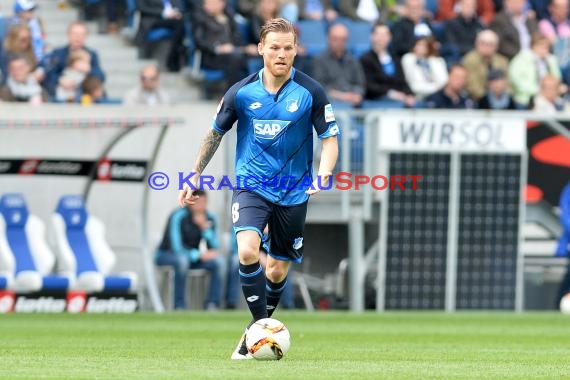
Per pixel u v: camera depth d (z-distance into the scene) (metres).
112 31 75.38
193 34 70.94
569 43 79.50
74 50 66.44
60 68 66.25
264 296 28.20
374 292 64.94
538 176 63.25
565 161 63.38
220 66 70.38
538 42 73.56
